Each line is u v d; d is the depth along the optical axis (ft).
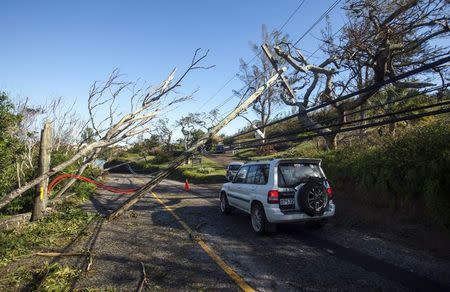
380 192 34.68
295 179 27.76
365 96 47.75
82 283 17.70
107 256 22.44
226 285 17.13
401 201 31.83
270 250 23.43
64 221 33.60
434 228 26.81
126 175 142.61
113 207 45.85
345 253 22.31
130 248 24.35
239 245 24.86
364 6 42.39
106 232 29.66
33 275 19.01
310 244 24.79
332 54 50.72
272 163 28.07
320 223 29.22
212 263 20.67
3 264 21.11
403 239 24.97
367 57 47.44
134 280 17.98
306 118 54.70
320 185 27.07
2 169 32.94
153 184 38.19
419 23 38.63
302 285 16.99
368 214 32.50
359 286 16.75
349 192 40.47
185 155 39.91
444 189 27.07
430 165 28.71
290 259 21.30
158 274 18.80
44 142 34.99
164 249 24.00
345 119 57.16
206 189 70.79
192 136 150.41
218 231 29.71
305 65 55.11
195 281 17.74
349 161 42.88
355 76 53.31
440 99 40.83
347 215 32.83
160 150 154.10
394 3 40.96
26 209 38.06
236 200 34.12
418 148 33.17
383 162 35.68
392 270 18.88
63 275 18.78
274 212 26.37
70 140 54.39
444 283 16.90
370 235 26.55
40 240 26.66
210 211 40.96
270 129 135.54
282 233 28.43
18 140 37.22
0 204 19.43
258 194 28.55
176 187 76.89
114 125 22.67
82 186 53.06
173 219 35.78
